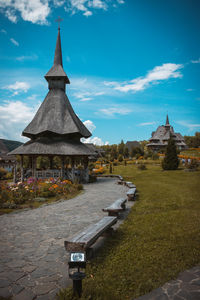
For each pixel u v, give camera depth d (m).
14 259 4.52
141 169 31.86
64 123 21.47
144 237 5.45
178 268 3.88
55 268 4.12
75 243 3.96
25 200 10.89
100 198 11.85
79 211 8.85
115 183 19.91
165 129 89.81
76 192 14.00
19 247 5.16
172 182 17.22
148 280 3.55
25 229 6.54
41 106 22.66
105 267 4.06
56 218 7.79
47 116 21.44
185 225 6.22
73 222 7.25
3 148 47.31
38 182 16.06
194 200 9.94
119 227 6.49
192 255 4.34
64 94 23.98
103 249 4.86
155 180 19.20
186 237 5.28
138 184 17.42
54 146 19.73
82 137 23.59
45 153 18.70
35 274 3.89
